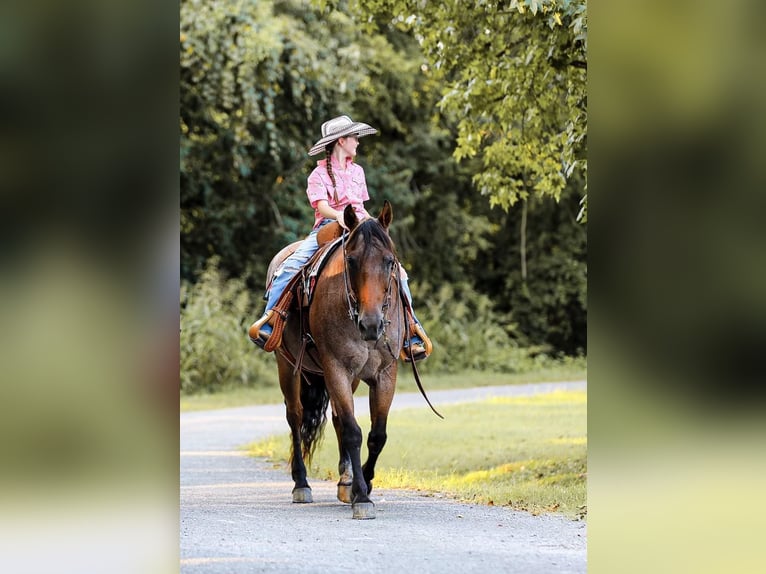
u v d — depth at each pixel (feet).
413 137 158.10
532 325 172.24
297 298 39.75
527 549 30.45
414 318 40.16
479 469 55.26
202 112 128.98
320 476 53.01
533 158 65.67
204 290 128.88
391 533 33.50
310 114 128.88
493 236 174.40
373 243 35.14
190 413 98.68
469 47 61.57
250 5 118.32
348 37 132.57
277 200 142.72
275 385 128.88
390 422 83.41
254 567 27.30
